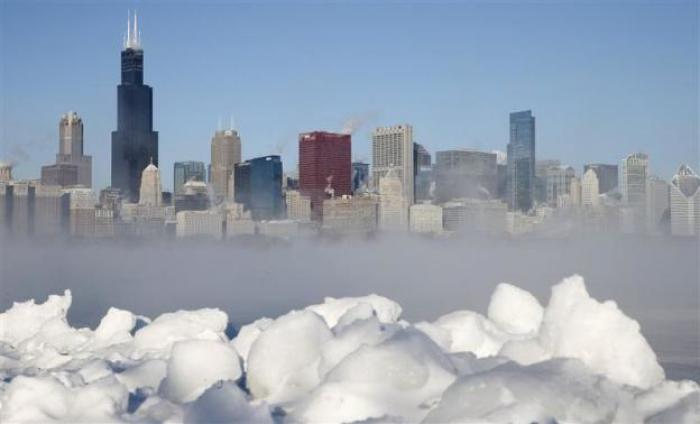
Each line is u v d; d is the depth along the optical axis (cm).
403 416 568
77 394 602
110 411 590
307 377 664
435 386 602
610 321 674
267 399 649
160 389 689
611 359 664
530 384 558
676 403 590
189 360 688
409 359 614
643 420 573
